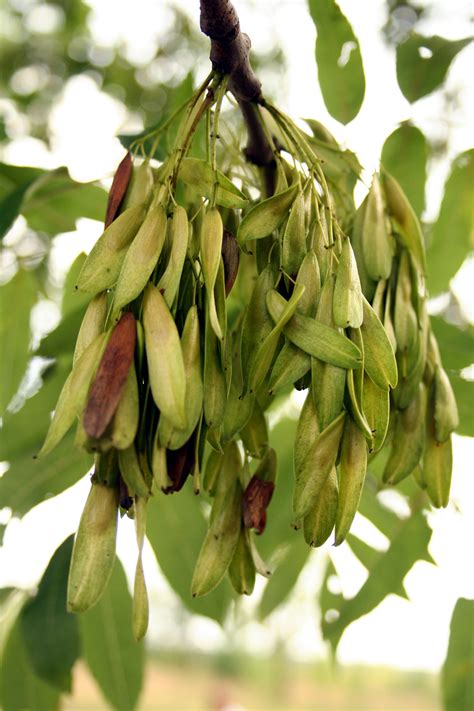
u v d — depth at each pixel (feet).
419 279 1.66
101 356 1.36
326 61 1.92
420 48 1.97
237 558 1.53
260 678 19.27
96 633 1.96
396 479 1.61
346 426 1.42
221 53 1.57
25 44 4.26
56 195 2.04
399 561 1.93
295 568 2.19
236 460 1.55
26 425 1.96
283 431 2.09
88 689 15.48
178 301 1.44
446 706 1.91
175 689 18.93
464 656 1.91
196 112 1.59
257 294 1.48
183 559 2.00
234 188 1.47
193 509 2.00
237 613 2.07
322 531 1.41
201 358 1.41
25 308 2.18
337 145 1.83
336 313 1.43
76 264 2.10
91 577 1.37
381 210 1.65
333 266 1.48
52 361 1.99
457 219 2.06
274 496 2.07
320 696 18.76
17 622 1.97
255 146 1.75
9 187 2.01
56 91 4.18
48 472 1.94
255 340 1.47
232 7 1.55
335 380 1.41
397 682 20.65
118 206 1.56
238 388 1.53
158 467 1.35
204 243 1.43
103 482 1.39
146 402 1.37
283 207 1.50
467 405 1.92
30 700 1.99
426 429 1.65
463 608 1.93
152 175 1.58
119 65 4.10
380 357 1.45
